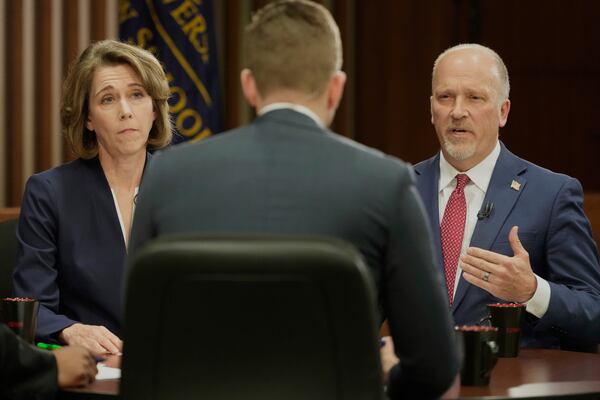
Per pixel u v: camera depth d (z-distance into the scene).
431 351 2.53
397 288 2.53
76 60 4.24
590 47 11.65
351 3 10.90
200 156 2.59
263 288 2.31
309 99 2.63
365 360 2.34
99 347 3.65
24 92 8.45
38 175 4.25
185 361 2.38
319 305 2.32
